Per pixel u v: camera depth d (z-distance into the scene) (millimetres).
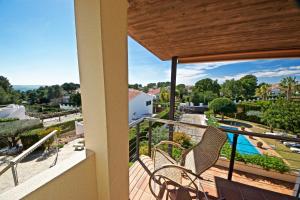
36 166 3518
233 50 2402
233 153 1928
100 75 902
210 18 1436
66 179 842
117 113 1057
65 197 847
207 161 1541
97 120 968
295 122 9008
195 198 1615
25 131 5223
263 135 1728
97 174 1049
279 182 2602
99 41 864
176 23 1538
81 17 888
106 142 974
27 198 669
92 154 1004
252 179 2594
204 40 1992
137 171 2039
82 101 986
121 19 1028
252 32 1708
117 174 1118
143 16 1410
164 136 3742
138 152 2363
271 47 2189
